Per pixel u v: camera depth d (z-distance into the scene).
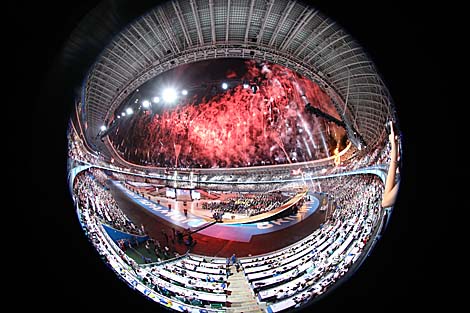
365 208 16.80
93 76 19.55
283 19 18.62
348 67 19.52
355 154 26.67
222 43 21.52
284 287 10.68
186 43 21.52
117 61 20.47
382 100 18.39
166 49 21.66
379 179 16.58
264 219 22.31
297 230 20.42
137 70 22.33
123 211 22.25
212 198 31.67
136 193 29.84
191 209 26.17
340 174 29.38
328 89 22.78
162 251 15.96
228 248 17.81
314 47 20.19
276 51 21.66
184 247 17.58
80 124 17.05
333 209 23.69
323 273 10.22
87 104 20.34
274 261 15.05
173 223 21.70
